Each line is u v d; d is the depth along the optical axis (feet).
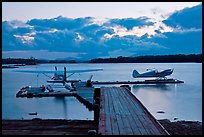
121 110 28.17
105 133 19.10
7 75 251.60
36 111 64.13
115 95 39.88
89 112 62.13
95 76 227.20
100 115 25.66
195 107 69.21
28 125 29.43
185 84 144.25
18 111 63.31
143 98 92.07
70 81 124.57
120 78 201.05
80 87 103.40
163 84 146.10
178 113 60.18
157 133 19.04
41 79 192.65
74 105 72.18
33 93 89.15
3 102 77.61
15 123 30.37
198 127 36.45
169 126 37.52
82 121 31.01
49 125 29.37
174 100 85.15
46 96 87.76
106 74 259.19
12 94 97.09
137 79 187.62
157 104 76.28
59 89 100.37
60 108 67.87
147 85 142.51
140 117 24.68
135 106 30.63
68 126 28.89
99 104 32.73
